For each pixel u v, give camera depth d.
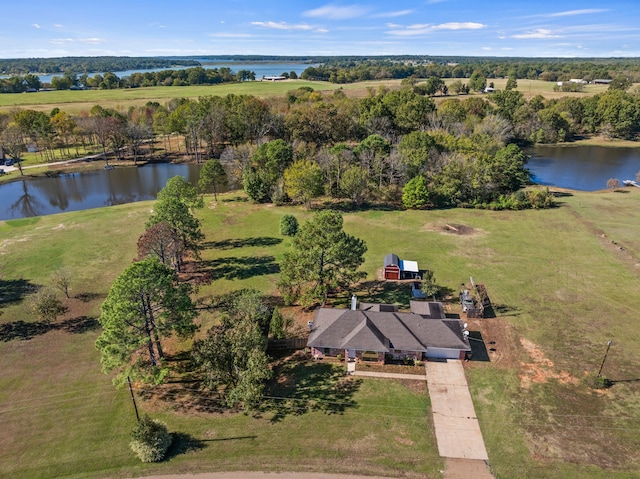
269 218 79.50
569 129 151.38
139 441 30.39
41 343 43.97
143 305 36.38
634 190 95.69
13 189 101.69
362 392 37.31
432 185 86.56
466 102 149.62
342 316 42.62
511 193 90.81
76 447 32.06
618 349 42.59
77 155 129.62
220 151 133.12
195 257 60.56
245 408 33.69
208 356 35.50
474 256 62.66
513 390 37.41
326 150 96.31
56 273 56.22
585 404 35.84
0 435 33.09
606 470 30.00
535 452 31.47
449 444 32.12
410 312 47.53
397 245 66.69
